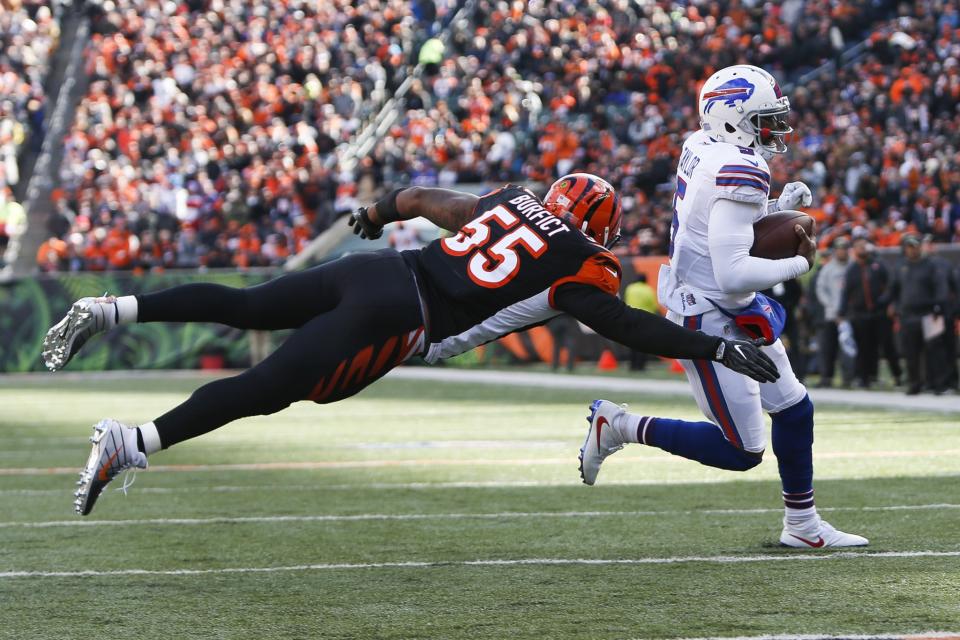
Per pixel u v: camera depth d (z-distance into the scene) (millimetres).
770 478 27078
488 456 33125
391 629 14539
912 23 87562
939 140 72938
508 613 15203
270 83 102938
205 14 111250
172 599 16391
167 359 78125
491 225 16047
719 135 18484
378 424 43750
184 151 97188
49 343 15195
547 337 76500
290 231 87062
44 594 16812
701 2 100000
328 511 24078
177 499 26312
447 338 15844
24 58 107812
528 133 91062
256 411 15164
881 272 53219
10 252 93125
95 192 92938
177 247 86875
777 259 17859
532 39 100188
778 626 14203
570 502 24484
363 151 96438
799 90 83625
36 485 29359
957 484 25094
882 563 17531
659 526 21328
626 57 96062
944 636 13555
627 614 14984
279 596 16453
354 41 105562
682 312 18562
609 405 19219
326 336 15164
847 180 72938
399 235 82312
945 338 48281
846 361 54875
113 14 111312
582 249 15664
